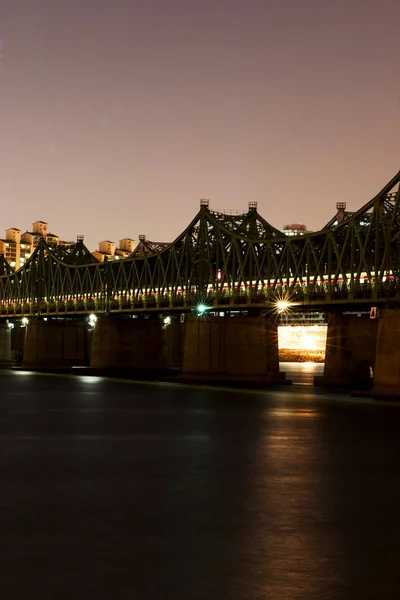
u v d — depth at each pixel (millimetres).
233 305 107062
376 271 86312
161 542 25391
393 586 21391
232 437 50031
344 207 98062
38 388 97938
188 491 33000
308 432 52531
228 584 21531
